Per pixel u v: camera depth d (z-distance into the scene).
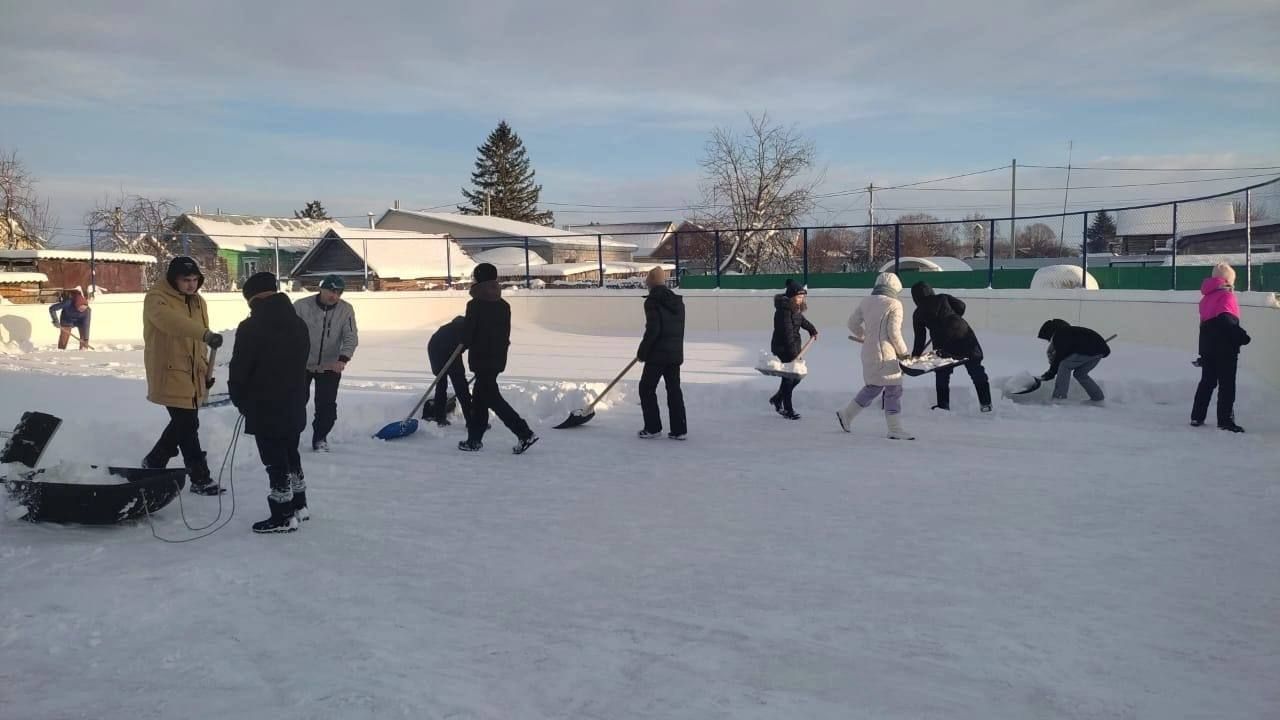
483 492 6.27
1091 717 2.94
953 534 5.15
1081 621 3.79
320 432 7.79
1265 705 3.02
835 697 3.07
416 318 23.75
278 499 5.19
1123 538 5.05
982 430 8.77
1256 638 3.61
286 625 3.74
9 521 5.33
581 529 5.29
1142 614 3.88
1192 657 3.43
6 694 3.08
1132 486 6.34
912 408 9.99
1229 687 3.16
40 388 10.48
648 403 8.40
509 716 2.92
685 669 3.30
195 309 6.04
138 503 5.20
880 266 27.98
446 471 6.98
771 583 4.30
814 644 3.55
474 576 4.41
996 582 4.30
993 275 19.59
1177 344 13.90
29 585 4.23
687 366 13.27
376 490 6.34
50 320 18.69
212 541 5.04
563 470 7.02
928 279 20.02
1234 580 4.32
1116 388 10.37
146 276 26.06
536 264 38.88
